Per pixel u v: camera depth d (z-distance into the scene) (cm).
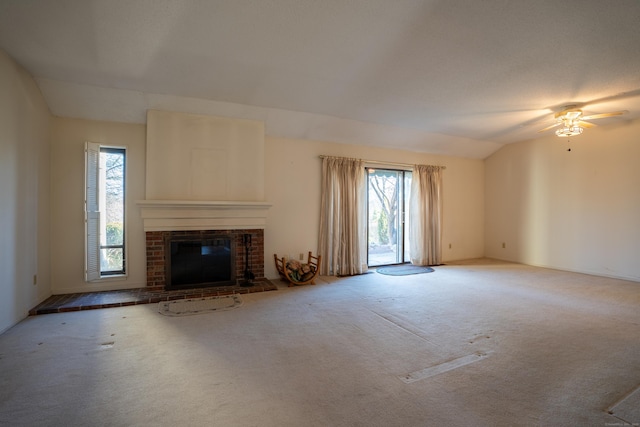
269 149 503
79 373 223
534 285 477
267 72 337
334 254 535
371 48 288
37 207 356
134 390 204
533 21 244
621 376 223
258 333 295
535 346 271
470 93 390
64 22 250
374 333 297
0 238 285
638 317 340
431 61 311
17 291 315
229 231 455
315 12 237
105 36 270
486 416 180
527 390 206
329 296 417
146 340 278
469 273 559
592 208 550
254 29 259
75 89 366
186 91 385
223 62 316
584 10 230
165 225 419
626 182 510
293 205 519
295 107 441
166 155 419
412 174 634
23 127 323
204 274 446
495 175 702
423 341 280
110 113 405
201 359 245
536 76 341
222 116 445
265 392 203
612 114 390
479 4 225
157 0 225
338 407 188
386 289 453
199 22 250
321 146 542
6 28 257
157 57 305
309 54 299
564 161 586
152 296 389
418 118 492
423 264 624
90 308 355
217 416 179
